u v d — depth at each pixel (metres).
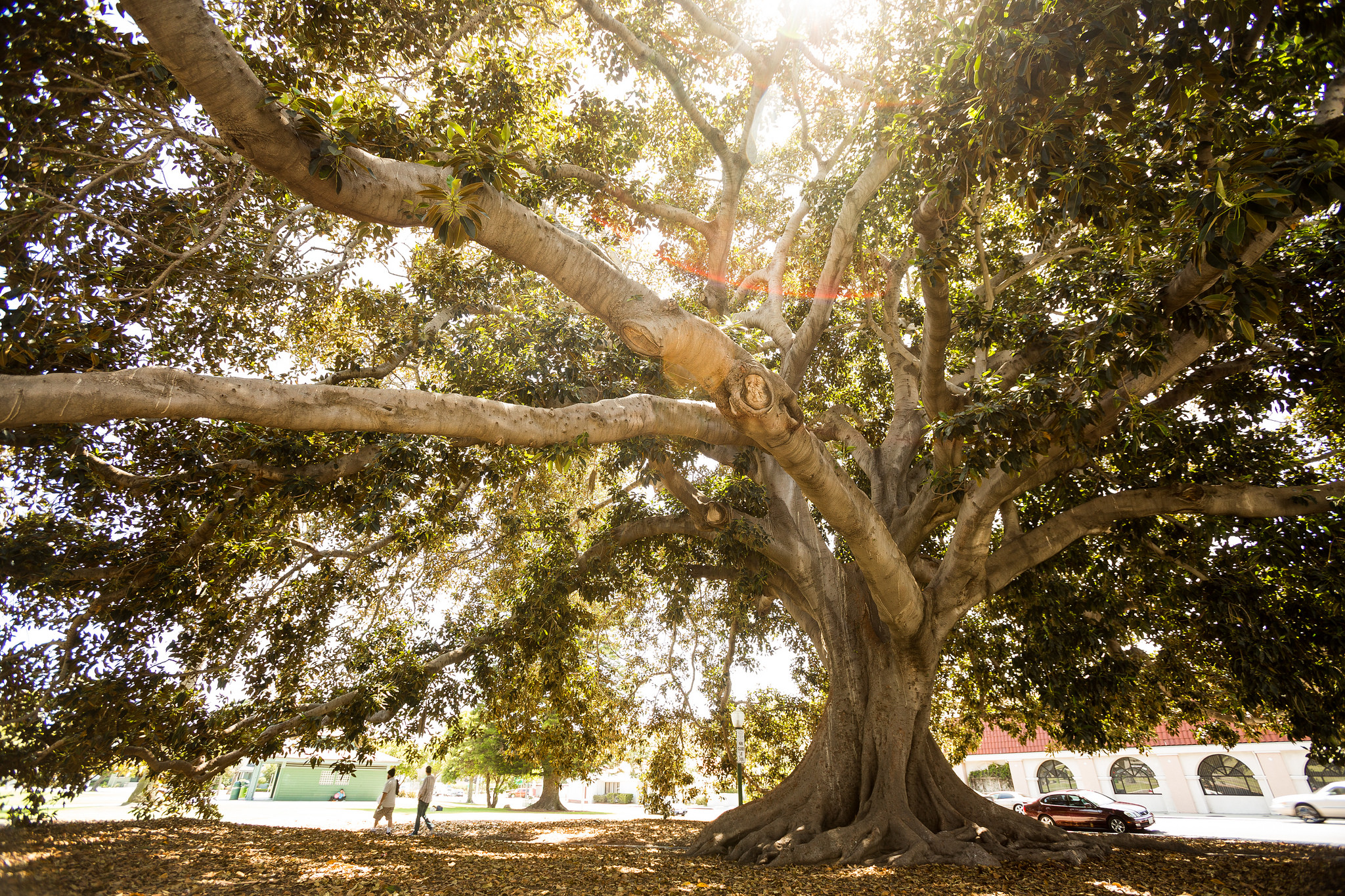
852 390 16.08
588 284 5.08
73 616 8.22
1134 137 7.66
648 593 16.78
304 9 8.21
